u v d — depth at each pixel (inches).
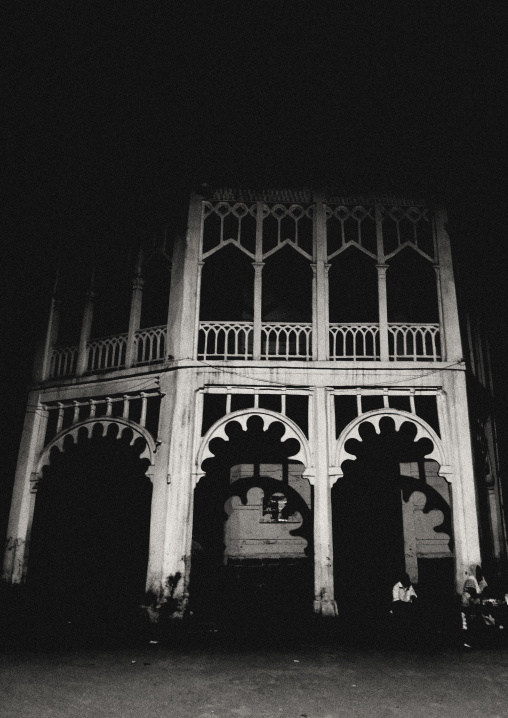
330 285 607.5
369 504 561.6
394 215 526.6
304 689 255.8
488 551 543.8
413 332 484.4
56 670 281.4
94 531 570.9
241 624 413.4
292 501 548.7
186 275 493.7
